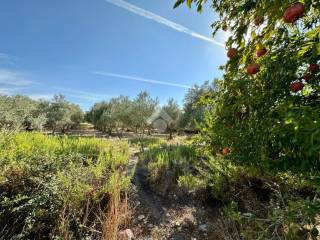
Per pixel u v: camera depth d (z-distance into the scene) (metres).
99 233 3.35
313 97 1.77
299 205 1.93
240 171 4.21
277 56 1.82
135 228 3.74
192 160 6.14
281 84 1.82
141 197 4.60
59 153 5.10
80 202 3.63
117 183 4.14
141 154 7.52
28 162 4.05
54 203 3.38
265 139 1.89
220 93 2.55
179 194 4.75
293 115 1.38
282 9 1.44
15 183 3.63
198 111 18.78
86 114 42.88
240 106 2.12
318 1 1.45
